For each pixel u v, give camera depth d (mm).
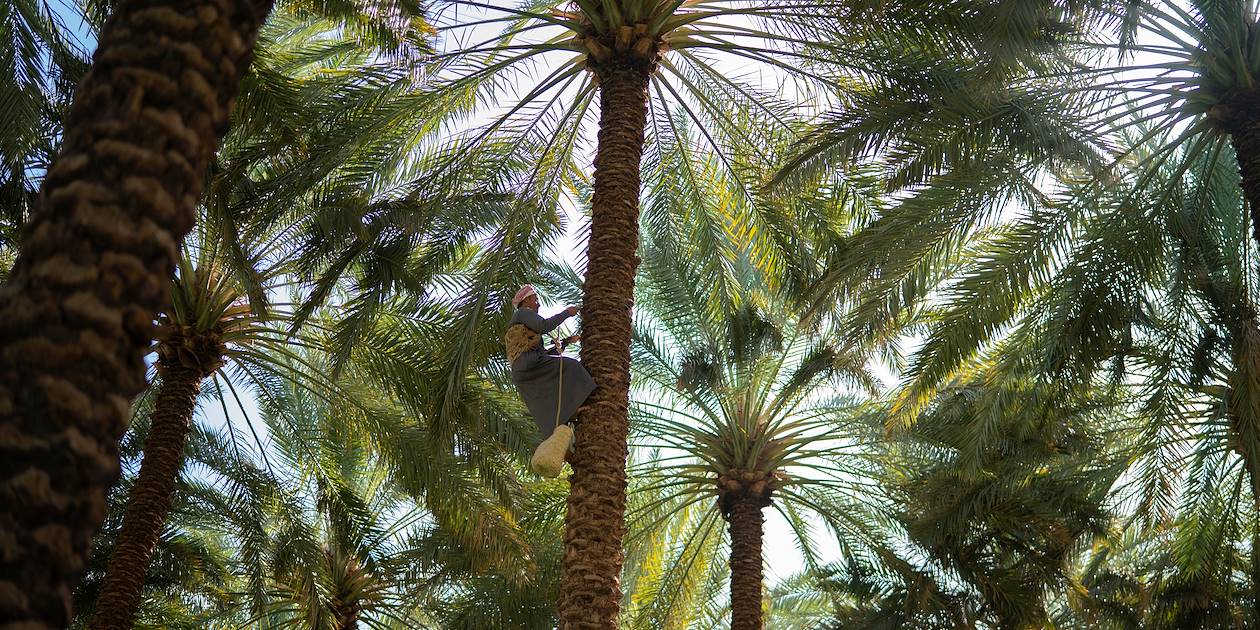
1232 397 12469
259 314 11578
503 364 13281
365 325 12297
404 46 11102
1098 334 12070
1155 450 15375
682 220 14602
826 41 11297
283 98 10977
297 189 11516
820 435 17281
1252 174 10484
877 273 11305
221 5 3539
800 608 22547
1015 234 11805
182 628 19031
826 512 17906
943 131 11047
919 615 16172
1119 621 18359
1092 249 11945
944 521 15766
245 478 16141
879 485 17719
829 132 11305
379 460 15195
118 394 3010
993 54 9812
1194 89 10984
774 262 13977
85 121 3273
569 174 12938
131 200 3164
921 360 12172
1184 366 13375
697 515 19359
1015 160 11422
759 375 17344
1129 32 9992
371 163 12586
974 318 11906
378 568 16594
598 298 9117
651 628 18641
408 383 13602
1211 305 12648
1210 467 15000
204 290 13562
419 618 19578
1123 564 20094
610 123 10148
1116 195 11922
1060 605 19781
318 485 15984
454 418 13070
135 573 12398
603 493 8203
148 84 3320
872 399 17453
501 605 15828
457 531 14039
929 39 10773
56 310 2971
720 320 15625
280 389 16750
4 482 2779
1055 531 15414
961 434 15906
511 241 12203
